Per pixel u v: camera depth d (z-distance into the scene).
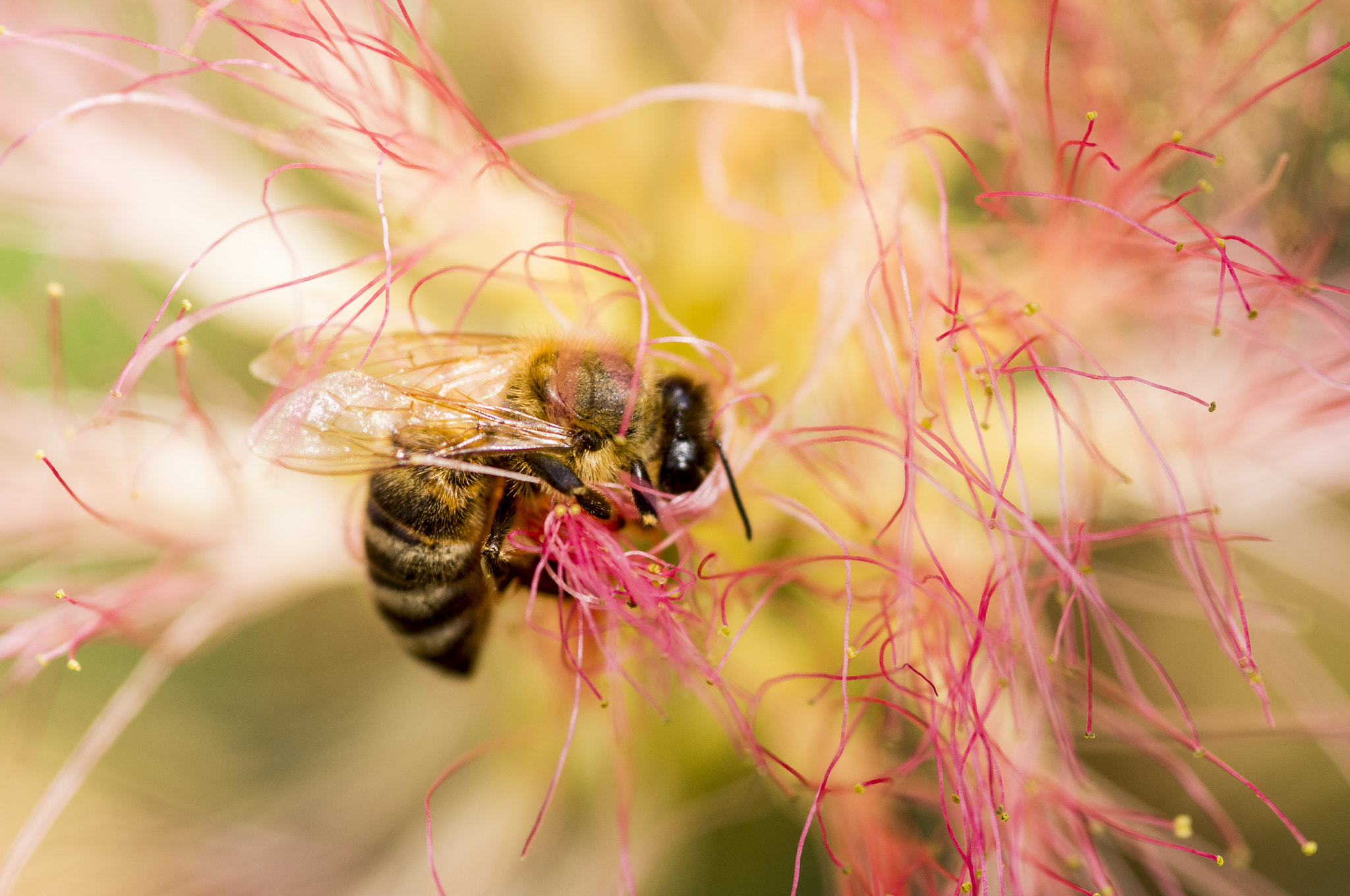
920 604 0.11
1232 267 0.11
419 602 0.11
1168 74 0.11
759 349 0.11
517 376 0.10
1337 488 0.11
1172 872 0.11
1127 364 0.11
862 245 0.11
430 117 0.11
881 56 0.11
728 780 0.11
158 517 0.11
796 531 0.11
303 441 0.10
